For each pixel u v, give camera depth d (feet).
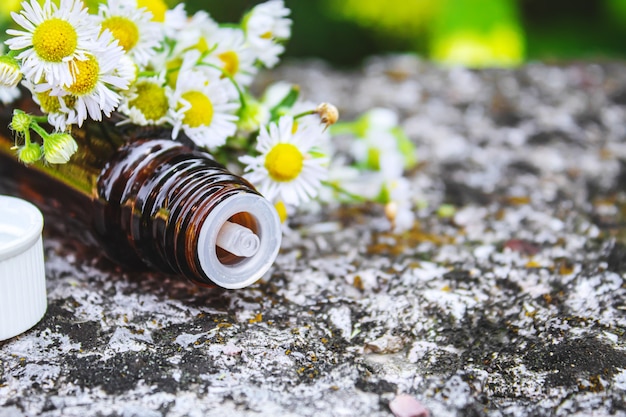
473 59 1.40
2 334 0.74
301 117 0.81
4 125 0.81
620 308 0.80
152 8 0.78
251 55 0.83
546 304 0.80
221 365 0.74
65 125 0.76
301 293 0.81
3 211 0.76
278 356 0.75
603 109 1.12
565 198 0.94
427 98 1.14
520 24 1.44
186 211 0.73
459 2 1.41
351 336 0.77
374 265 0.84
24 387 0.72
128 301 0.79
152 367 0.74
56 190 0.80
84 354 0.74
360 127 0.95
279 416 0.71
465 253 0.86
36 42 0.73
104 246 0.79
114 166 0.77
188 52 0.78
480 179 0.98
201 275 0.73
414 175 0.98
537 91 1.16
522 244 0.87
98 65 0.74
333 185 0.90
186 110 0.77
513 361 0.75
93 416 0.70
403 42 1.56
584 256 0.85
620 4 1.45
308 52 1.60
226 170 0.76
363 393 0.73
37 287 0.75
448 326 0.78
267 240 0.75
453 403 0.72
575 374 0.74
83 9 0.76
